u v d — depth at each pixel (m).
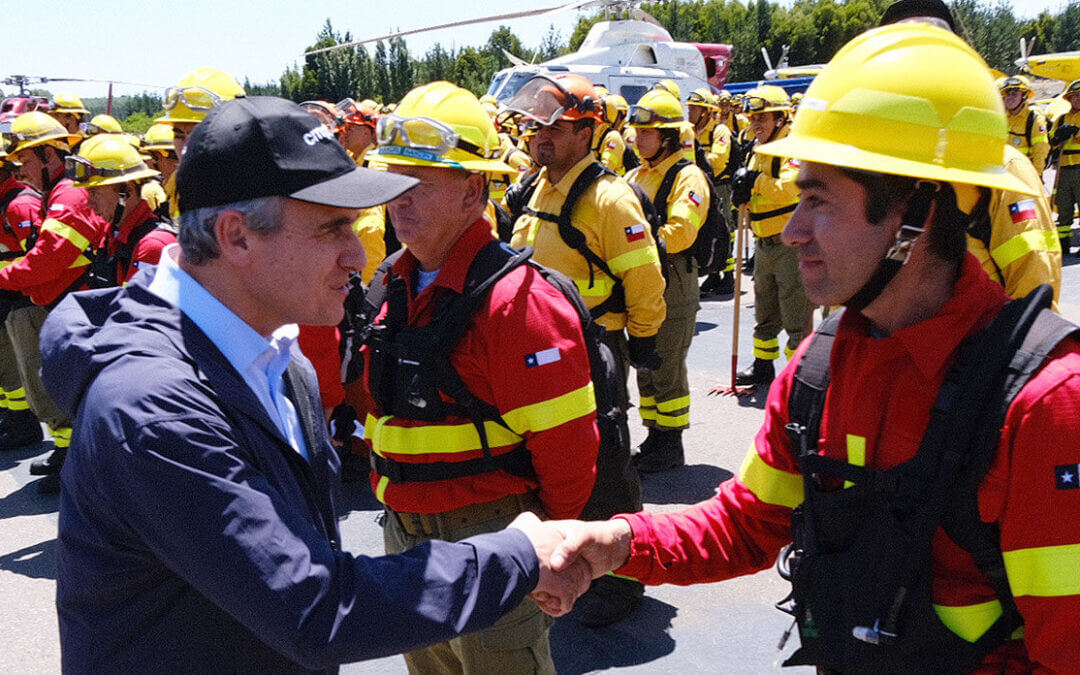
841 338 1.42
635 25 16.58
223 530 1.23
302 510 1.41
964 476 1.23
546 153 3.92
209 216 1.37
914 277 1.32
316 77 36.28
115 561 1.30
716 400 6.42
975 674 1.29
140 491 1.23
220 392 1.33
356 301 3.94
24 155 5.36
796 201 6.10
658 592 3.83
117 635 1.33
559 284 2.29
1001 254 3.04
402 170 2.20
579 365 2.19
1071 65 16.64
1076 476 1.16
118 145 4.30
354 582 1.30
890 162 1.24
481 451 2.19
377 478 2.37
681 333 4.98
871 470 1.34
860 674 1.36
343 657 1.27
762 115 7.00
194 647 1.32
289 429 1.54
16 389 6.27
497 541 1.47
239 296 1.41
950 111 1.25
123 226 4.36
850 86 1.29
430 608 1.34
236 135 1.35
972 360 1.24
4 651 3.65
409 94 2.32
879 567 1.31
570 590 1.61
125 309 1.40
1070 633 1.18
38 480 5.64
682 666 3.29
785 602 1.55
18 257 5.65
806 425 1.49
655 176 5.21
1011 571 1.21
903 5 2.40
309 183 1.36
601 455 2.43
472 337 2.13
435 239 2.22
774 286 6.44
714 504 1.72
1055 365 1.18
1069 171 11.16
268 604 1.23
